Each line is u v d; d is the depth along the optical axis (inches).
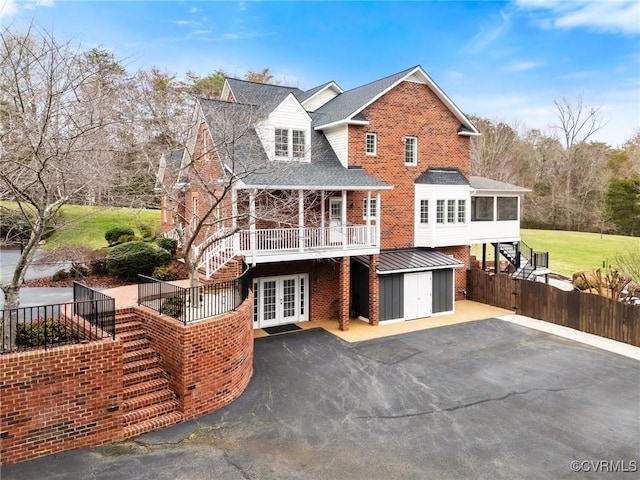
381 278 730.8
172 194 566.9
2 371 301.0
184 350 385.1
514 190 938.1
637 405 427.8
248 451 339.3
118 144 534.3
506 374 508.7
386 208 822.5
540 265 1011.9
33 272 792.3
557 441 359.6
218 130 623.2
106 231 1047.6
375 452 340.5
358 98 831.1
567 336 664.4
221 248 625.9
